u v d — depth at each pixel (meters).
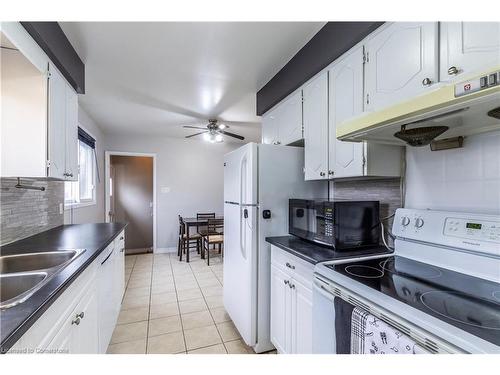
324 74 1.84
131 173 5.56
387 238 1.75
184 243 5.11
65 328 1.06
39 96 1.48
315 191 2.21
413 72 1.22
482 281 1.11
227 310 2.50
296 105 2.18
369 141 1.42
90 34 1.76
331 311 1.22
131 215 5.55
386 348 0.85
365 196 1.93
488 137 1.24
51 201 2.44
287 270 1.77
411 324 0.81
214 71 2.33
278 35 1.82
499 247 1.08
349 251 1.61
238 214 2.22
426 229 1.37
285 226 2.10
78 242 1.77
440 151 1.44
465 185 1.33
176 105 3.24
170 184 5.30
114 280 2.20
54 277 1.05
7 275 1.14
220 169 5.66
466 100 0.82
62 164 1.76
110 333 2.01
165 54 2.04
